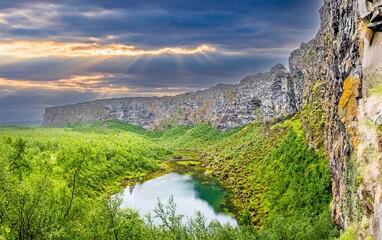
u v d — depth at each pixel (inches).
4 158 1829.5
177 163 7249.0
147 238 1610.5
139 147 7652.6
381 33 1418.6
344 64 1851.6
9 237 1368.1
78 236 1557.6
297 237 1914.4
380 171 1114.1
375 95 1363.2
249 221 3110.2
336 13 2274.9
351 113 1636.3
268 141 5851.4
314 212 2554.1
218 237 1873.8
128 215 1628.9
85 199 1942.7
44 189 1582.2
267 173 4357.8
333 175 2341.3
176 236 1628.9
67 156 3703.3
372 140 1243.2
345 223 1590.8
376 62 1425.9
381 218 968.9
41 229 1379.2
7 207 1398.9
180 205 3811.5
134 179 5541.3
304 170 3440.0
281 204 3186.5
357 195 1294.3
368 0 1508.4
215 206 3750.0
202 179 5280.5
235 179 4886.8
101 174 4943.4
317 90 4719.5
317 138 3713.1
